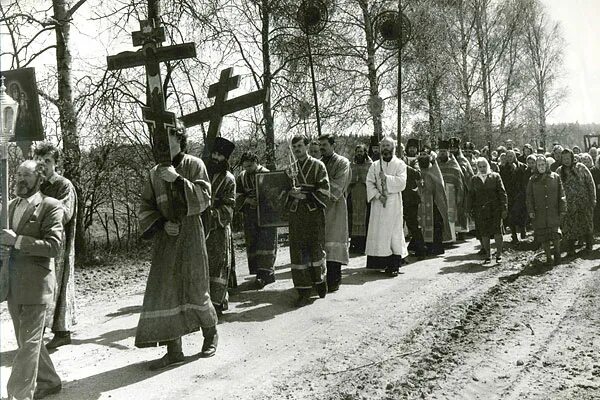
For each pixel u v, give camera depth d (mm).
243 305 8211
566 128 31297
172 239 5672
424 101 25406
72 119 12859
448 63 26156
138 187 14562
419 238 11828
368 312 7699
